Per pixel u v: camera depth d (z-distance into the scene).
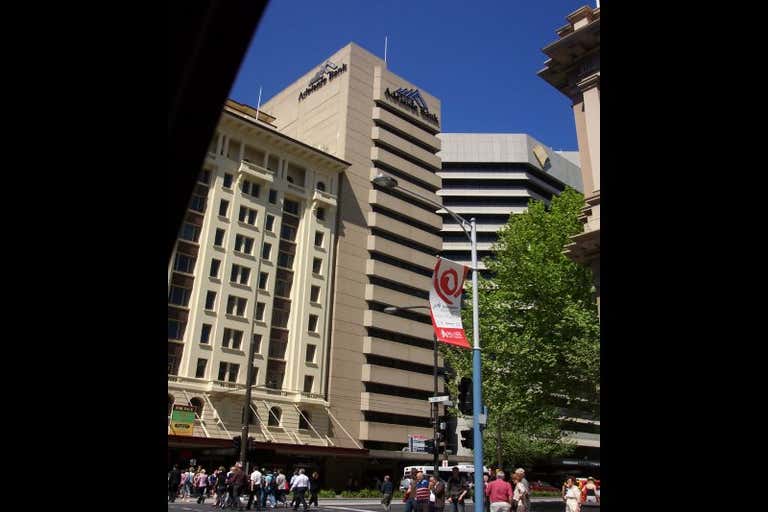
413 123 71.88
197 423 42.75
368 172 64.75
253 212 51.34
